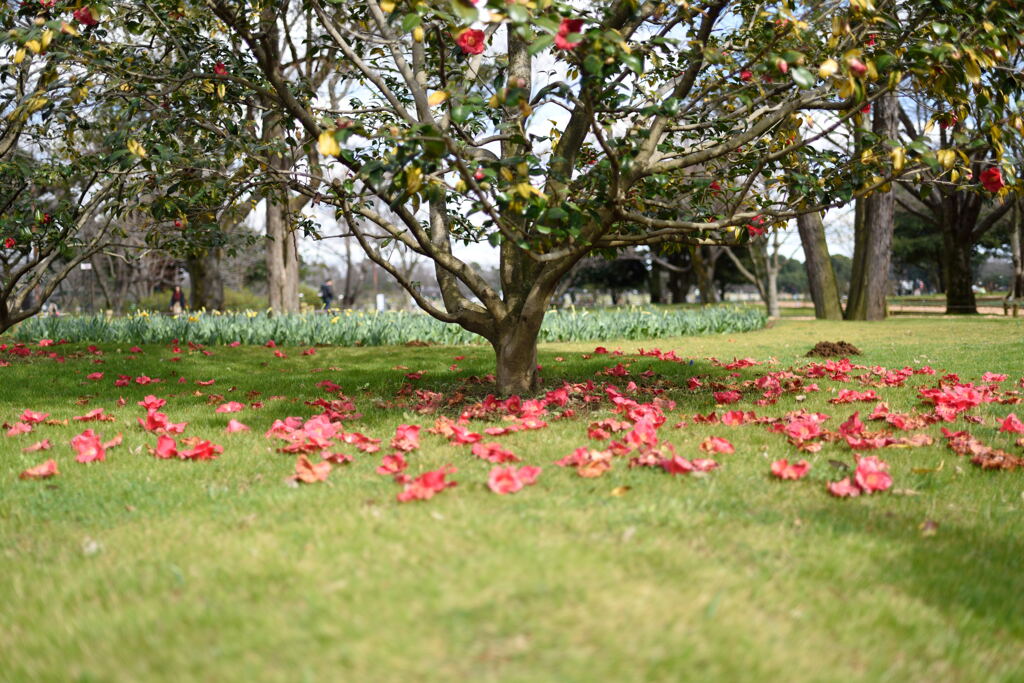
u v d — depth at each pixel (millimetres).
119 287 27266
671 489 3510
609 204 4945
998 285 67500
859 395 6070
